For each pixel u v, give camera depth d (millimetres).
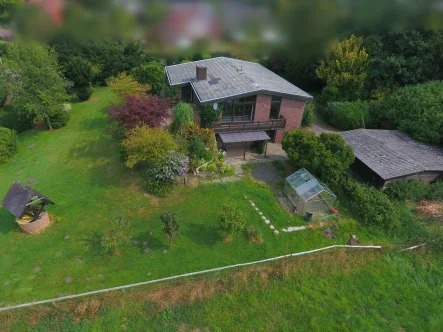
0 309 13539
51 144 28281
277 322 14281
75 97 37500
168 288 14961
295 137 23734
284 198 21781
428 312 14898
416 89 29094
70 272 15641
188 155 23531
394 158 22750
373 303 15180
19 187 17484
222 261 16625
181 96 31828
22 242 17406
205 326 14008
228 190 21984
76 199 20859
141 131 20562
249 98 26125
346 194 21609
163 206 20359
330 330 13984
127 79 29703
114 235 16688
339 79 34812
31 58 27688
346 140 25594
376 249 17812
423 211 20234
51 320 13656
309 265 16734
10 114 30484
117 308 14227
